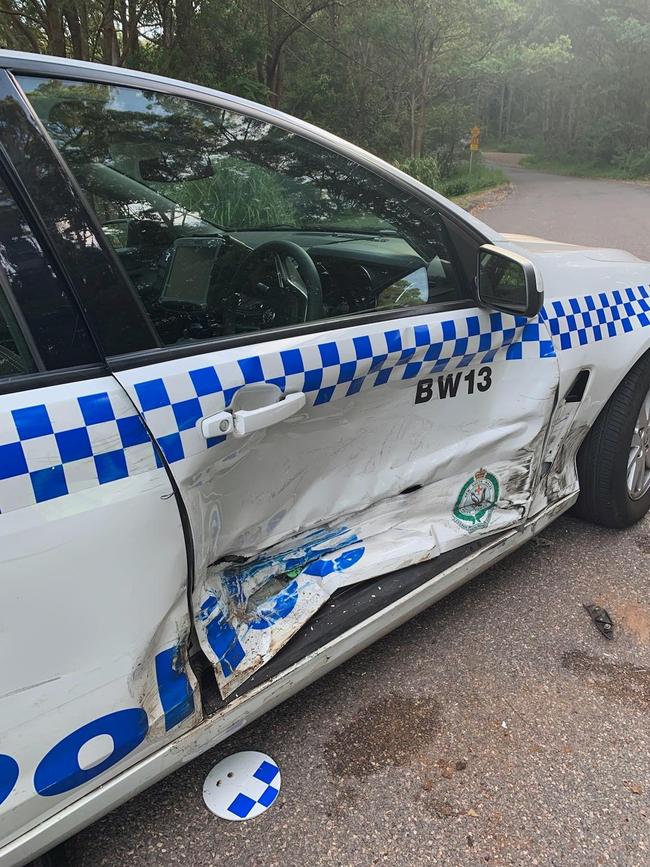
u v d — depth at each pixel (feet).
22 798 4.08
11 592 3.85
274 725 6.56
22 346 4.11
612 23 120.16
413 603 6.54
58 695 4.16
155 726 4.71
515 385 7.22
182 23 49.90
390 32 78.84
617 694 6.90
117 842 5.47
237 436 4.88
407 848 5.41
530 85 159.02
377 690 6.97
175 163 5.55
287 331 5.42
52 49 41.11
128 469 4.29
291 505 5.93
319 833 5.53
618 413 8.59
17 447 3.86
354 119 89.86
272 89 68.85
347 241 6.77
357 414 6.03
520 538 7.83
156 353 4.60
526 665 7.29
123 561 4.32
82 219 4.45
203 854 5.38
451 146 105.19
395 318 6.12
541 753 6.23
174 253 5.53
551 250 8.63
